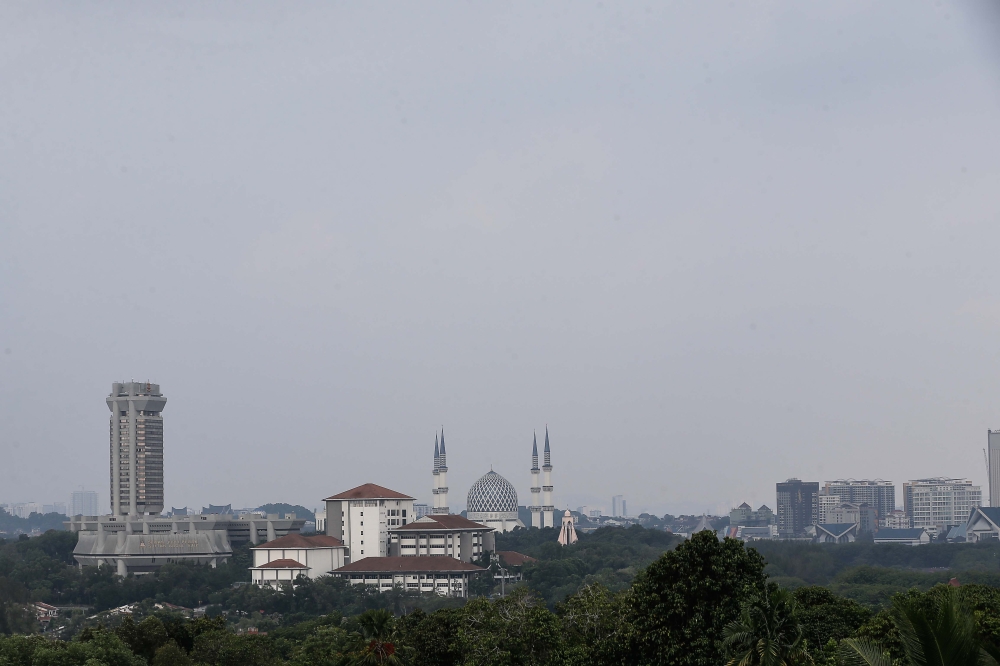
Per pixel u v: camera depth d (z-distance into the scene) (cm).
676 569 15675
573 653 17100
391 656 17288
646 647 15388
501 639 17700
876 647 9044
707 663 14738
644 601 15712
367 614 17775
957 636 8456
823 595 19850
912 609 8681
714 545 15688
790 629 12112
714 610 15088
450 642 19000
